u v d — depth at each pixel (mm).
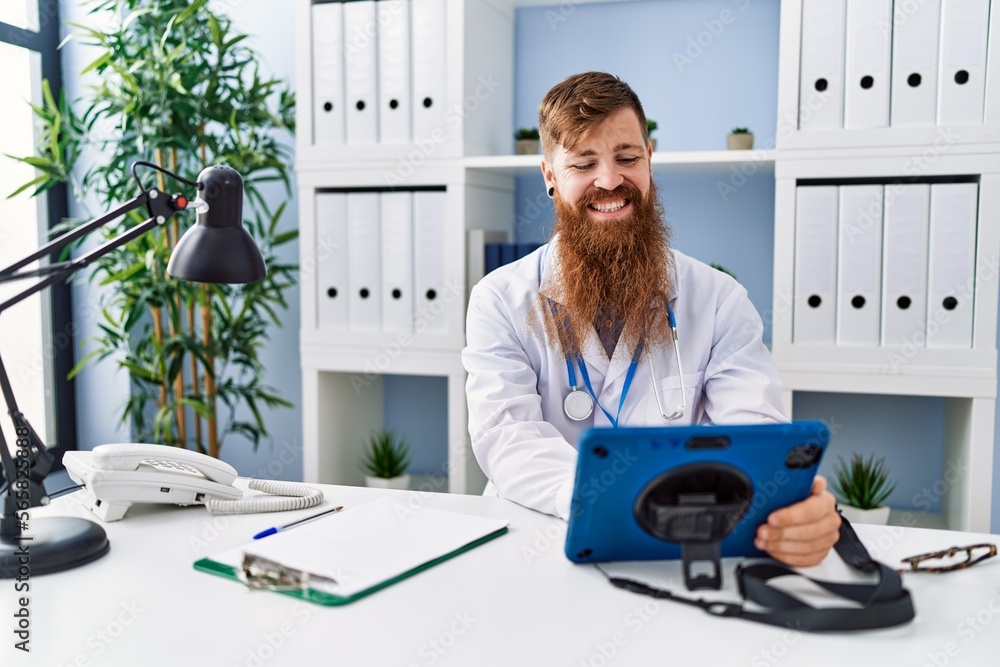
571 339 1483
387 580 933
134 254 2330
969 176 1920
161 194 1058
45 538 996
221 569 975
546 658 773
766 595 872
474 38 2117
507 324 1524
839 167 1876
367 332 2195
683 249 2316
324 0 2197
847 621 826
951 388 1854
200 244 1098
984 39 1782
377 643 800
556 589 929
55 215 2514
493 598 904
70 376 2383
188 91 2236
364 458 2516
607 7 2299
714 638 815
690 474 923
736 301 1556
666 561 1018
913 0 1812
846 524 1030
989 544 1010
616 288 1469
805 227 1904
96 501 1179
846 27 1856
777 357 1938
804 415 2289
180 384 2432
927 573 978
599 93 1427
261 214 2611
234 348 2438
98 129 2494
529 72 2385
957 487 2010
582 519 951
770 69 2203
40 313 2547
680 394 1484
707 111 2254
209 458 1229
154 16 2289
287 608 879
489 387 1419
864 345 1895
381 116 2141
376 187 2270
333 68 2156
